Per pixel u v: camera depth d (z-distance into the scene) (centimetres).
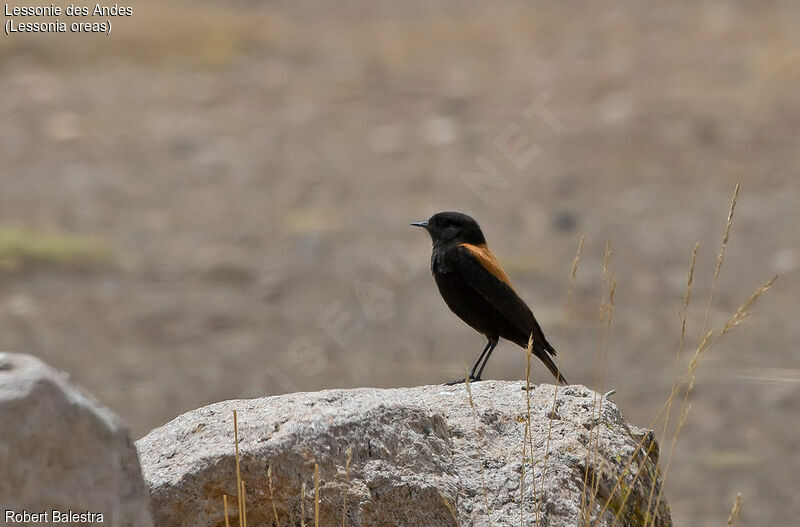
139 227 1933
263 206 2047
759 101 2533
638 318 1538
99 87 2742
